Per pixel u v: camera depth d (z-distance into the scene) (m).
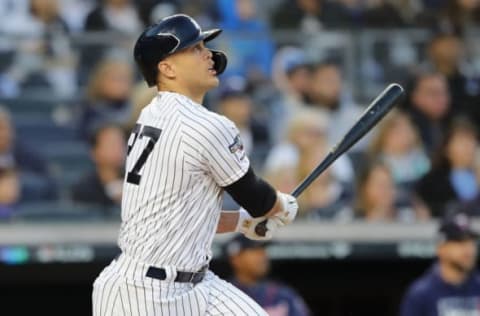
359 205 37.38
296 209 18.25
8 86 38.03
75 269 37.47
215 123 17.25
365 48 39.62
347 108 38.75
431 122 39.06
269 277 39.38
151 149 17.33
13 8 40.56
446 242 32.06
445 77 39.72
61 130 37.50
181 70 17.64
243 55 39.16
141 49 17.75
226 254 34.53
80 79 38.25
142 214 17.27
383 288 39.91
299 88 38.66
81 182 36.62
